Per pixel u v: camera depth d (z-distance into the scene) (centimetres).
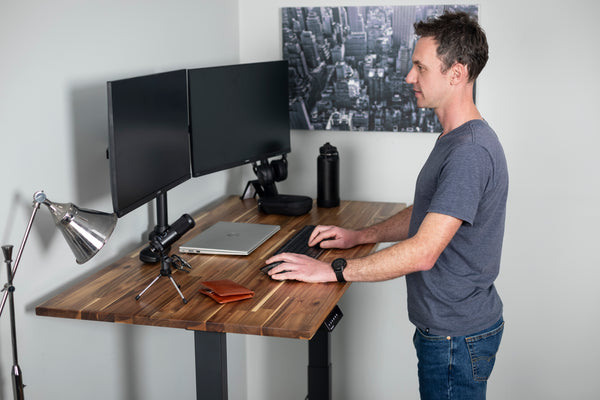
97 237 181
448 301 192
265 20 314
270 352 345
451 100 188
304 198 283
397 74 301
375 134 311
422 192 193
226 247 227
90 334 224
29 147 189
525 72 289
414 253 179
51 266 202
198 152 247
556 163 294
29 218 191
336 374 337
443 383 196
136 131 200
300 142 320
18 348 191
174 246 237
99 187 220
